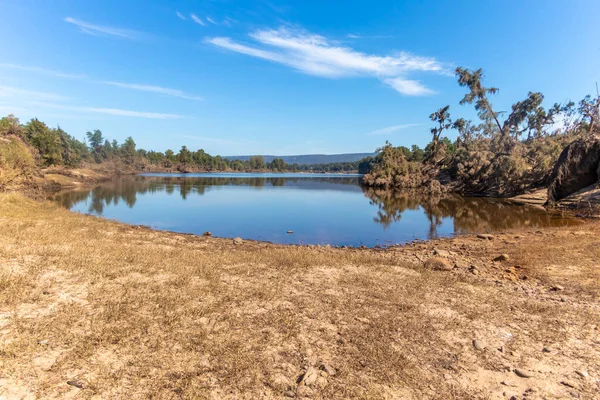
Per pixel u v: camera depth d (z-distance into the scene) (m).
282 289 7.32
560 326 6.16
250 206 33.34
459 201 40.25
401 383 4.20
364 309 6.46
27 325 4.86
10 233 10.51
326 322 5.81
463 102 59.72
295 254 10.99
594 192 28.84
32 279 6.61
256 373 4.19
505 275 10.23
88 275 7.21
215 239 16.72
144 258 9.02
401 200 41.69
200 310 5.83
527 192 42.69
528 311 6.86
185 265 8.77
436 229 21.64
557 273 10.30
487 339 5.53
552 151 41.88
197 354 4.53
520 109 58.19
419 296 7.40
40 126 50.19
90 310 5.57
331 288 7.63
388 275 9.01
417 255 13.59
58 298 5.93
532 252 13.20
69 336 4.66
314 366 4.46
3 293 5.80
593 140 30.67
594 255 12.15
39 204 20.36
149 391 3.70
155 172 141.50
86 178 63.44
